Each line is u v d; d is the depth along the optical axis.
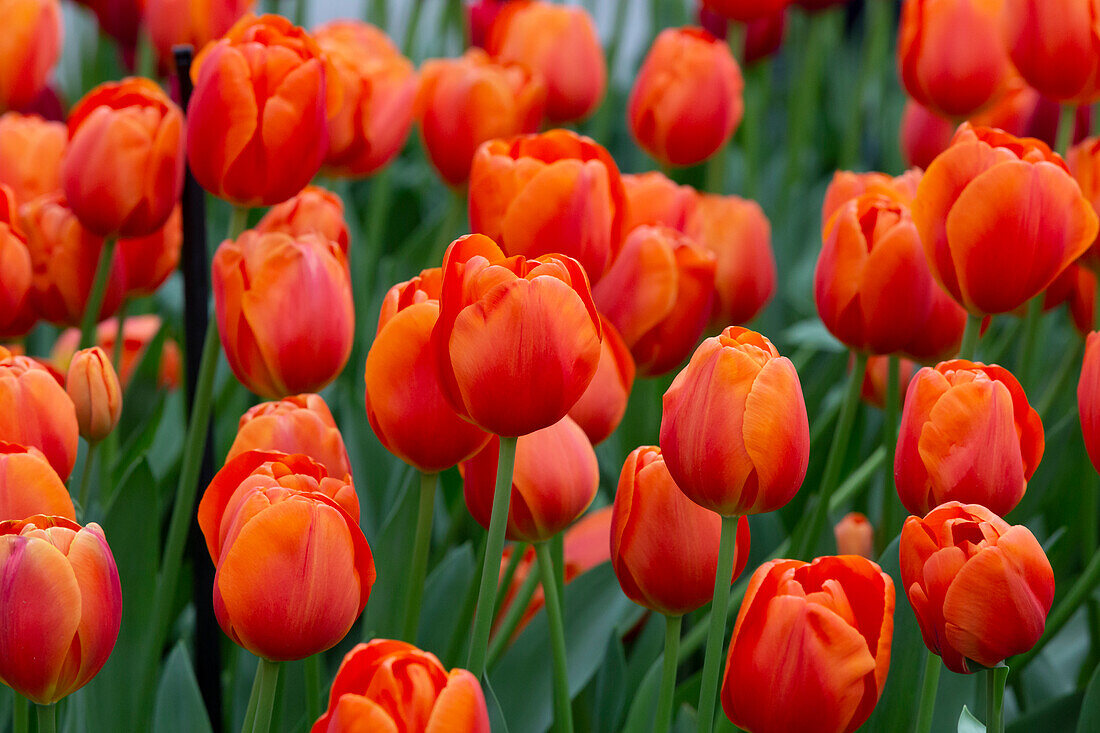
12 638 1.39
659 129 2.25
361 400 2.04
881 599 1.40
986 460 1.46
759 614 1.41
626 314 1.64
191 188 1.69
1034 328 1.79
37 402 1.50
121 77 4.04
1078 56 1.71
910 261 1.62
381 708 1.32
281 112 1.60
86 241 1.73
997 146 1.57
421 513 1.53
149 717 1.63
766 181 3.69
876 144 4.21
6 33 2.18
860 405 2.04
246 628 1.40
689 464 1.42
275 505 1.39
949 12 1.91
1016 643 1.41
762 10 2.50
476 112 2.03
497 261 1.42
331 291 1.59
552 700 1.66
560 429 1.52
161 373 2.21
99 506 1.76
